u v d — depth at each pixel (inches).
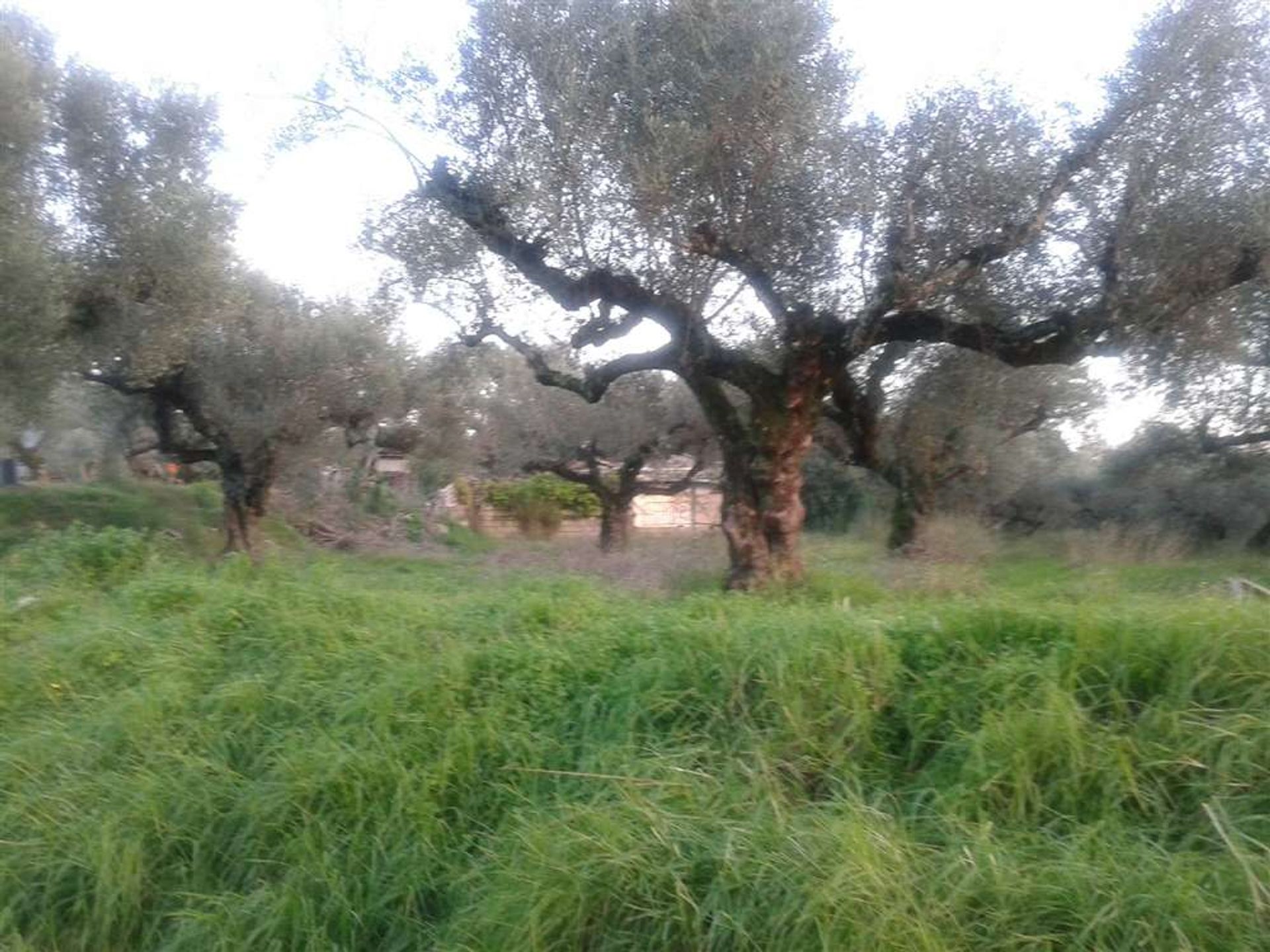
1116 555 682.8
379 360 852.0
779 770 211.9
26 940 196.2
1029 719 203.2
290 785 214.5
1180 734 200.1
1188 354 494.0
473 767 219.0
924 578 487.8
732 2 404.5
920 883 176.4
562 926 179.2
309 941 188.5
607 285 456.8
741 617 265.4
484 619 295.9
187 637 287.4
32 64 569.0
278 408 815.1
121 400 883.4
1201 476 851.4
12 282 538.6
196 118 626.8
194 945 191.3
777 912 173.8
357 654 269.0
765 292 460.1
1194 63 407.2
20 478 1407.5
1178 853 180.2
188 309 646.5
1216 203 416.8
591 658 250.4
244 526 850.1
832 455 792.9
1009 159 415.5
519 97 432.5
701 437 960.9
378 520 1105.4
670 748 219.0
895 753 216.5
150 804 215.9
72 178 607.8
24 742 241.0
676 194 415.5
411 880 197.8
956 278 441.4
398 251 493.0
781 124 407.2
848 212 423.5
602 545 989.2
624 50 414.3
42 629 323.3
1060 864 178.4
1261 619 219.9
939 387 683.4
